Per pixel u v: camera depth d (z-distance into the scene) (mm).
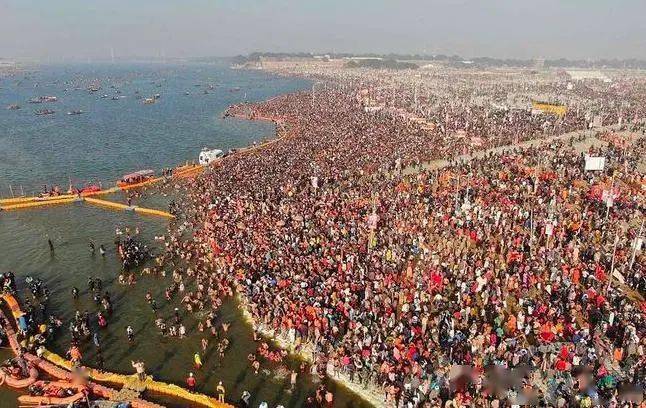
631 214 54188
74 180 81625
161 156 99562
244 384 32344
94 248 53156
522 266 41688
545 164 74125
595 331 33969
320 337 34562
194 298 42438
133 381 32156
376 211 56500
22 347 35219
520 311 35938
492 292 38562
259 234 50875
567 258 43969
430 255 45781
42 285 44938
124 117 154000
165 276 46594
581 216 53156
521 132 103750
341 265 42688
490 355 31422
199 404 30594
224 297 42688
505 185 64250
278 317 37562
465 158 83250
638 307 37125
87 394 30953
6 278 43719
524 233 50531
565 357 30797
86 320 38656
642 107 149000
